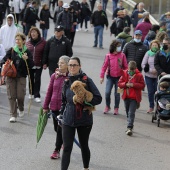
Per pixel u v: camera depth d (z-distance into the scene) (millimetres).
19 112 34562
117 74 35281
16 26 41969
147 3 79562
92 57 56938
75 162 26719
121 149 28922
